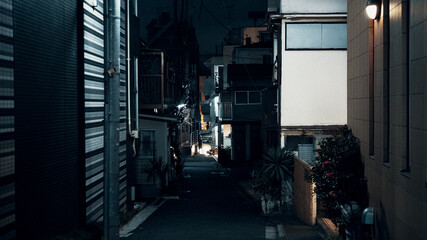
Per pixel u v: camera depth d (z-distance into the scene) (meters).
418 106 6.04
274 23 17.86
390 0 7.47
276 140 18.91
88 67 8.67
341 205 8.88
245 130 31.80
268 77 31.02
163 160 17.41
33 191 6.43
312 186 10.81
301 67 17.62
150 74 16.16
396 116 7.05
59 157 7.39
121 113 11.55
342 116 17.61
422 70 5.85
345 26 17.47
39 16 6.66
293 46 17.61
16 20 5.98
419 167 5.96
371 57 8.52
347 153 9.45
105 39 6.47
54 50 7.20
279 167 14.10
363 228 8.01
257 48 35.75
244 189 20.48
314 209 10.79
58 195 7.35
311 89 17.61
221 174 28.08
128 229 10.38
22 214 6.09
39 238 6.62
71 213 7.93
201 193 19.30
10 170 5.58
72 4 7.95
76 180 8.17
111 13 6.44
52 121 7.11
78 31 8.24
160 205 15.28
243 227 10.75
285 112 17.62
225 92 34.22
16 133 5.94
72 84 7.98
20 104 6.07
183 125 38.81
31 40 6.40
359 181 9.22
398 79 6.93
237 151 31.89
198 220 11.96
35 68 6.53
